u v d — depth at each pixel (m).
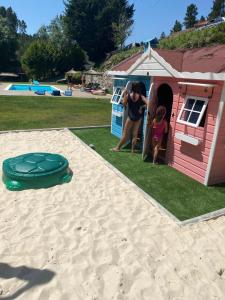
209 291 3.42
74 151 8.05
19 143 8.51
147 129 7.44
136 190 5.86
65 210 4.96
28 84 35.44
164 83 7.07
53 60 47.03
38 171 5.67
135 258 3.88
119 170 6.95
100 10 54.53
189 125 6.35
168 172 6.95
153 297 3.29
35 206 5.03
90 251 3.96
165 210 5.10
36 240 4.13
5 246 3.96
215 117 5.81
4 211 4.82
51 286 3.35
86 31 54.66
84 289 3.35
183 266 3.80
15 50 55.81
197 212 5.18
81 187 5.85
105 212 4.98
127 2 57.34
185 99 6.51
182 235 4.45
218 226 4.77
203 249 4.16
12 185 5.54
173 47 27.73
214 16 65.62
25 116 12.82
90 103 18.47
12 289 3.29
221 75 5.31
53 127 10.89
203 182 6.36
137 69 7.89
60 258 3.80
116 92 9.71
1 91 23.42
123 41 52.50
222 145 6.06
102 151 8.29
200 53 6.94
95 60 57.59
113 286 3.41
